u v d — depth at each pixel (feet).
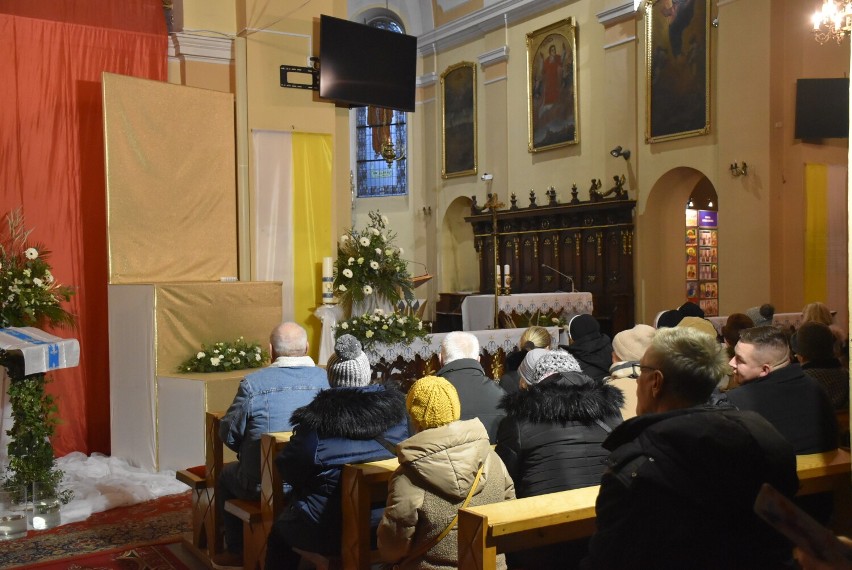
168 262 25.59
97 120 25.46
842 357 17.98
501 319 35.96
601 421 9.63
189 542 15.65
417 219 65.00
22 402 17.30
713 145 41.70
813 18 31.86
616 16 46.85
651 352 7.24
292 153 28.84
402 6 64.69
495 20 56.44
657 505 6.03
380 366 26.12
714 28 41.29
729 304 40.40
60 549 15.64
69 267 24.90
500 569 9.46
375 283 28.89
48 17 24.59
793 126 38.58
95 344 25.38
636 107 46.37
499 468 9.37
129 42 26.02
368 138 67.56
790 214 38.55
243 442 13.55
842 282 40.19
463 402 12.71
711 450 6.00
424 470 8.83
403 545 9.02
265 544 12.55
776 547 6.05
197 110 26.32
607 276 48.26
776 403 9.64
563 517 8.07
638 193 46.39
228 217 27.22
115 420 23.70
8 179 23.79
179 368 23.11
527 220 53.72
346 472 10.76
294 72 28.86
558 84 51.80
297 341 14.23
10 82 23.88
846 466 9.08
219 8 28.40
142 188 24.91
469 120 59.62
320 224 29.27
